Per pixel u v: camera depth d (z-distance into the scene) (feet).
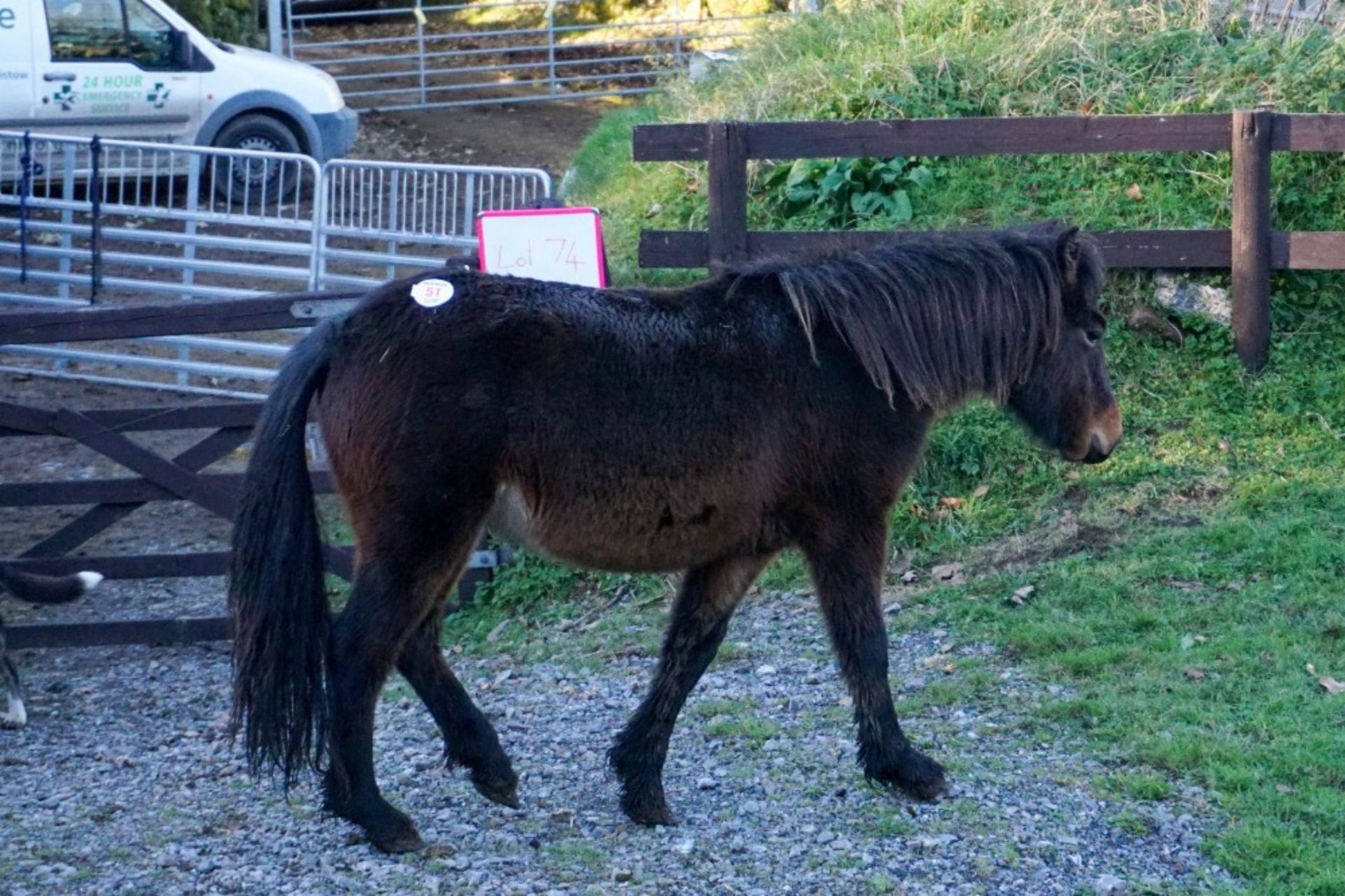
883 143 23.97
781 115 29.84
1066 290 15.19
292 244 30.73
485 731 14.33
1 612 23.26
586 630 20.98
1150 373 23.90
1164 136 23.62
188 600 24.06
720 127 23.84
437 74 54.95
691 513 13.32
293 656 12.89
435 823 14.38
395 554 12.85
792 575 21.35
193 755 17.44
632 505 13.17
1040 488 21.99
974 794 14.40
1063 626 18.21
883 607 19.95
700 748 16.19
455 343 12.87
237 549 13.01
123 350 32.60
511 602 22.30
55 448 29.53
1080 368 15.46
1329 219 25.73
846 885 12.71
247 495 13.05
